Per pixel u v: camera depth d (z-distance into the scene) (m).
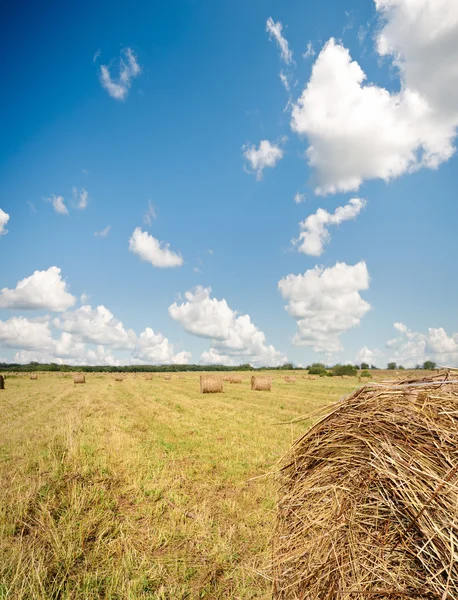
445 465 2.43
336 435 3.20
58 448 9.66
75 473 7.43
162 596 3.74
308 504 3.28
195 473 7.79
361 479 2.88
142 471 7.72
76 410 18.03
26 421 14.70
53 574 4.14
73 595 3.77
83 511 5.82
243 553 4.58
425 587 2.32
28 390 32.03
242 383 43.41
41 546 4.69
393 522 2.59
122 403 21.28
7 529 5.07
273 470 3.78
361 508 2.80
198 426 13.36
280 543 3.54
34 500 6.06
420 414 2.73
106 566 4.34
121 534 4.89
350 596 2.68
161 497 6.49
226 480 7.32
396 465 2.63
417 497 2.44
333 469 3.13
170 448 9.88
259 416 15.74
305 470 3.45
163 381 48.47
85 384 41.56
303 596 3.11
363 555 2.68
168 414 16.50
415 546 2.43
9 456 8.99
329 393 27.55
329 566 2.89
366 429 2.97
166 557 4.53
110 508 5.94
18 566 3.97
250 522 5.42
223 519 5.55
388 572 2.51
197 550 4.68
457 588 2.16
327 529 3.00
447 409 2.64
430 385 2.92
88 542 4.90
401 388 3.02
